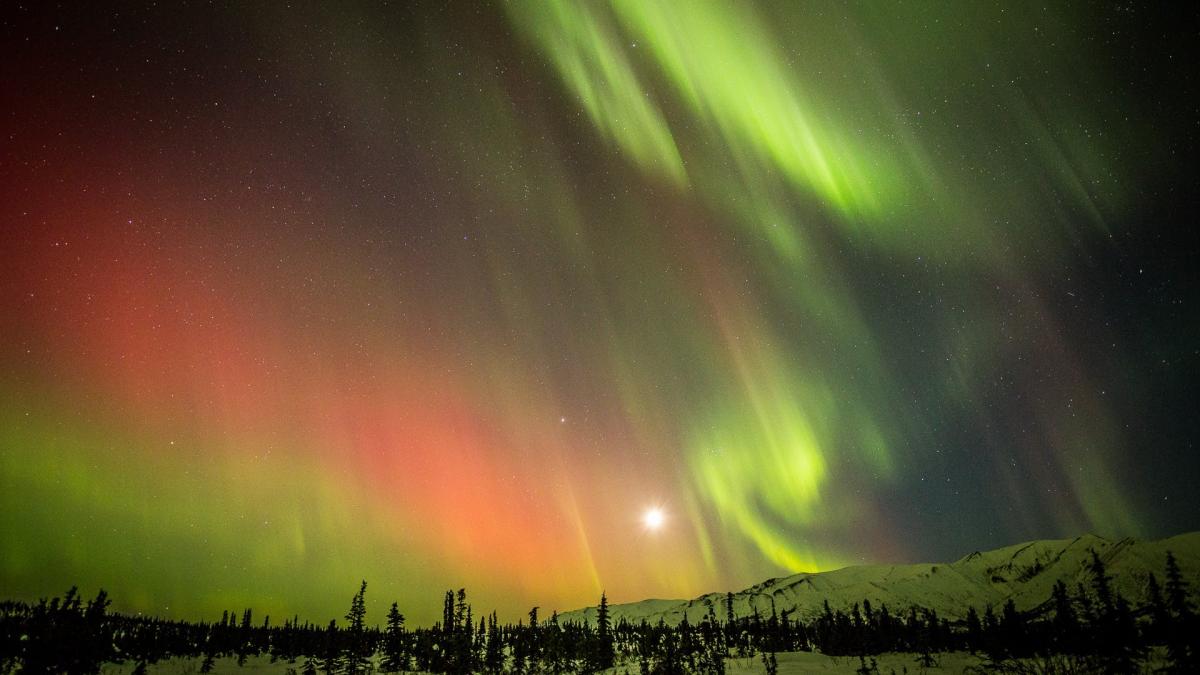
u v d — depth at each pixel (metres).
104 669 74.69
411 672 94.06
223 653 102.00
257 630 116.06
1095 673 15.22
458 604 115.81
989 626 102.81
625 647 123.44
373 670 94.94
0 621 70.75
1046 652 16.20
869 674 83.06
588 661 99.19
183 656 96.25
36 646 67.31
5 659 64.44
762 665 97.88
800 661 103.00
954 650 104.88
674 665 91.25
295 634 119.19
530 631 120.56
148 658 86.81
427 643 105.12
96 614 75.12
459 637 104.06
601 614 107.38
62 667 67.62
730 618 160.00
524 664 101.62
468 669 97.81
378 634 122.44
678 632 147.00
